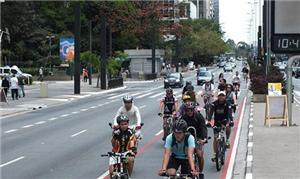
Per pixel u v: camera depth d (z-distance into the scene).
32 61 171.25
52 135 41.53
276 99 44.53
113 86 115.81
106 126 47.31
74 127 46.91
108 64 123.75
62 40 128.88
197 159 21.75
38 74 159.50
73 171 26.66
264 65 82.69
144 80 159.38
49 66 173.25
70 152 32.88
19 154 32.41
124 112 24.41
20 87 92.25
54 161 29.72
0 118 56.69
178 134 16.83
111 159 19.50
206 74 119.56
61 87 120.19
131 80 158.88
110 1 177.00
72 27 186.12
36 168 27.61
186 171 17.27
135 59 193.00
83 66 163.12
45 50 171.75
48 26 183.38
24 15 165.50
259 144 33.84
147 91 104.94
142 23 180.75
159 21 182.88
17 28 164.75
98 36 181.62
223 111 27.81
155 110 63.12
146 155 31.28
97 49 180.88
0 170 27.16
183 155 17.22
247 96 84.56
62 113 61.72
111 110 64.56
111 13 177.50
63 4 185.00
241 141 36.69
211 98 47.91
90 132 43.06
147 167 27.44
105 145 35.62
